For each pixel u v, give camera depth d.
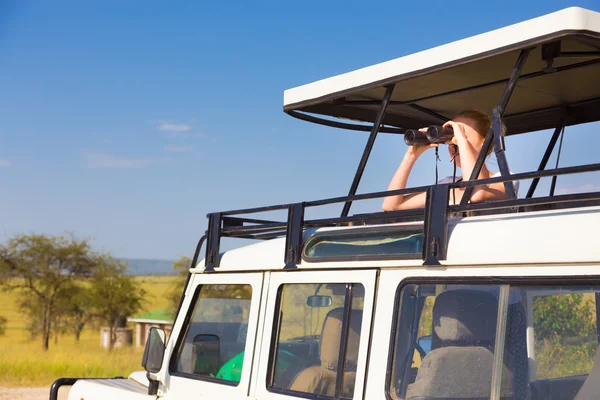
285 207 3.73
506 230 2.86
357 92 4.02
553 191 4.76
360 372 3.22
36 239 45.06
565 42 3.38
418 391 3.01
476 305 2.90
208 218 4.26
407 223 3.21
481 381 2.85
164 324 45.12
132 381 4.79
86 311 46.78
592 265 2.58
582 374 2.64
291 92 4.21
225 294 4.10
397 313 3.16
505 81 4.17
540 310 2.73
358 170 4.01
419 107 4.74
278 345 3.71
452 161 4.20
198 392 4.06
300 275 3.64
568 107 4.70
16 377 19.78
